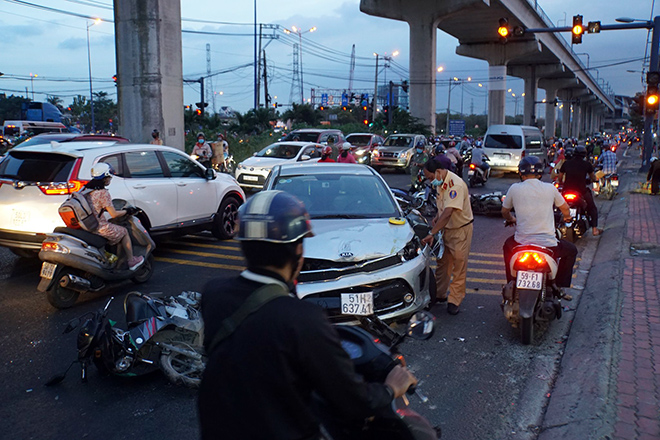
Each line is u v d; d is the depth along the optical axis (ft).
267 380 5.68
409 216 22.17
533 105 279.49
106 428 13.08
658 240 32.32
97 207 21.54
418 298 18.21
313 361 5.70
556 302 18.33
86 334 14.99
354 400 5.95
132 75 68.18
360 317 9.36
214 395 5.91
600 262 28.60
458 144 96.73
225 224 34.86
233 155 102.94
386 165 86.89
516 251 18.17
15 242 25.02
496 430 12.92
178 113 71.20
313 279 16.80
